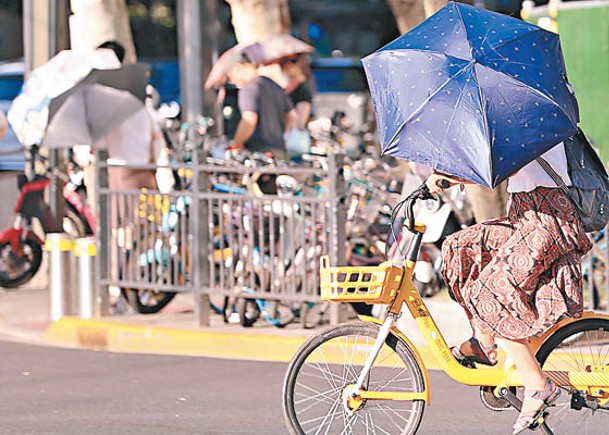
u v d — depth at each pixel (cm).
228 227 2641
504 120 1427
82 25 3481
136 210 2753
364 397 1588
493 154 1419
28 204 3278
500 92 1438
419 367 1588
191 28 3862
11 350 2595
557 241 1512
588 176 1526
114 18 3503
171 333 2580
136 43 6731
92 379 2291
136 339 2605
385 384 1609
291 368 1608
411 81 1467
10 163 3953
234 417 1973
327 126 3347
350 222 2731
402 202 1577
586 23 2972
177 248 2709
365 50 5944
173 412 2014
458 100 1438
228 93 4719
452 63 1456
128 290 2839
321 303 2716
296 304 2728
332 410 1611
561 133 1442
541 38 1498
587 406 1586
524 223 1521
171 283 2712
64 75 3103
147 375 2325
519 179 1521
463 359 1595
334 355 1608
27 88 3136
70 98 3067
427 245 2680
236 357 2512
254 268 2633
